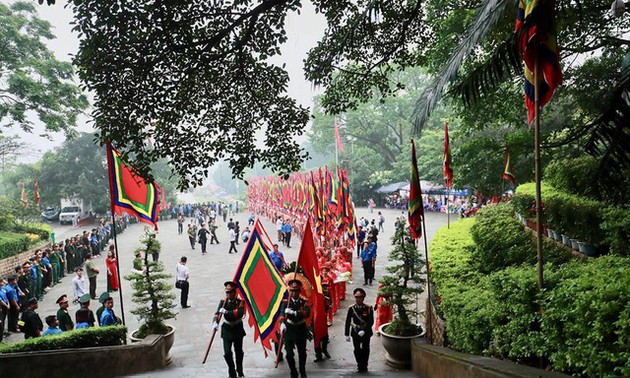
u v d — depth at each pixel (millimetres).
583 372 4168
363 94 11258
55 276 21109
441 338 8391
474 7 11273
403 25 10391
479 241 10320
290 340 8727
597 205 8266
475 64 11727
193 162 8625
